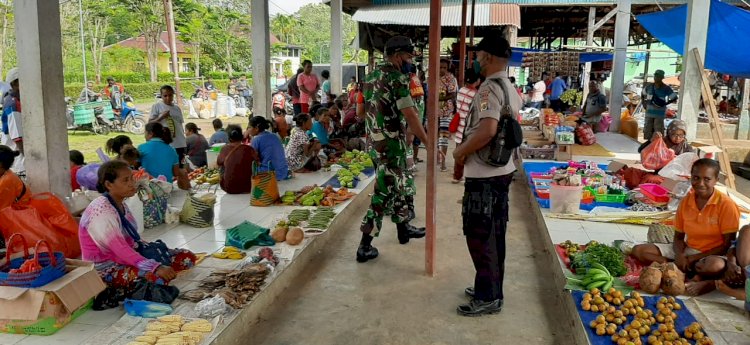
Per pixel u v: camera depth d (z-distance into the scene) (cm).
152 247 394
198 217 531
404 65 453
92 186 552
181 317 334
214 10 4084
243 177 666
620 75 1243
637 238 497
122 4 3309
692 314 346
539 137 1045
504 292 430
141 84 3152
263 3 902
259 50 915
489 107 340
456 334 362
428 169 441
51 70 485
